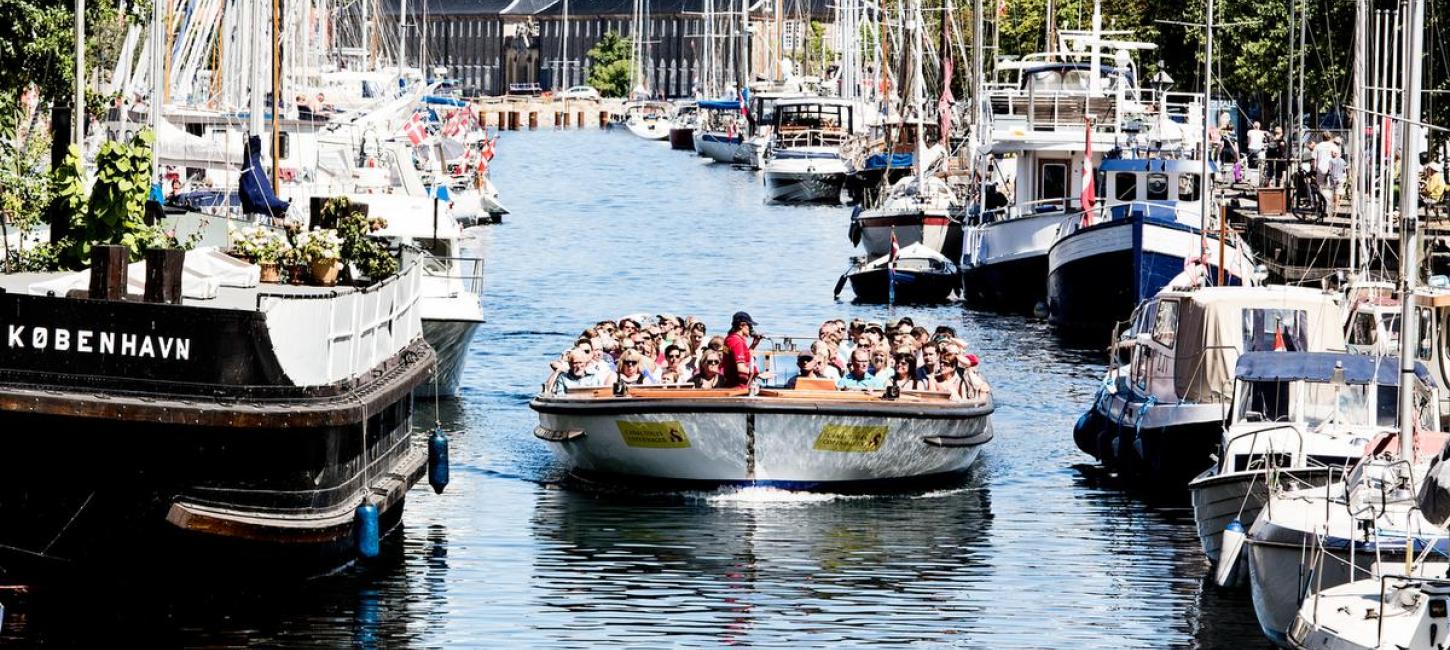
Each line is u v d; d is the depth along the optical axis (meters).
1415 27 51.19
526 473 57.59
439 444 50.22
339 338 41.81
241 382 38.75
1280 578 39.38
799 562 47.53
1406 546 36.88
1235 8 126.31
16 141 76.00
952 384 56.91
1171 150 103.69
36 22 71.69
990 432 58.34
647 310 102.81
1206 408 55.25
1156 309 62.00
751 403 52.50
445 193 93.12
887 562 47.69
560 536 49.69
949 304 109.81
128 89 92.81
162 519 38.69
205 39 106.12
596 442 54.78
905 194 141.62
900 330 60.34
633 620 42.12
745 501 54.06
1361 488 40.41
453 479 56.53
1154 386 59.62
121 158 50.00
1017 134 106.88
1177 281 80.44
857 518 52.41
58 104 57.12
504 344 87.44
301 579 43.00
